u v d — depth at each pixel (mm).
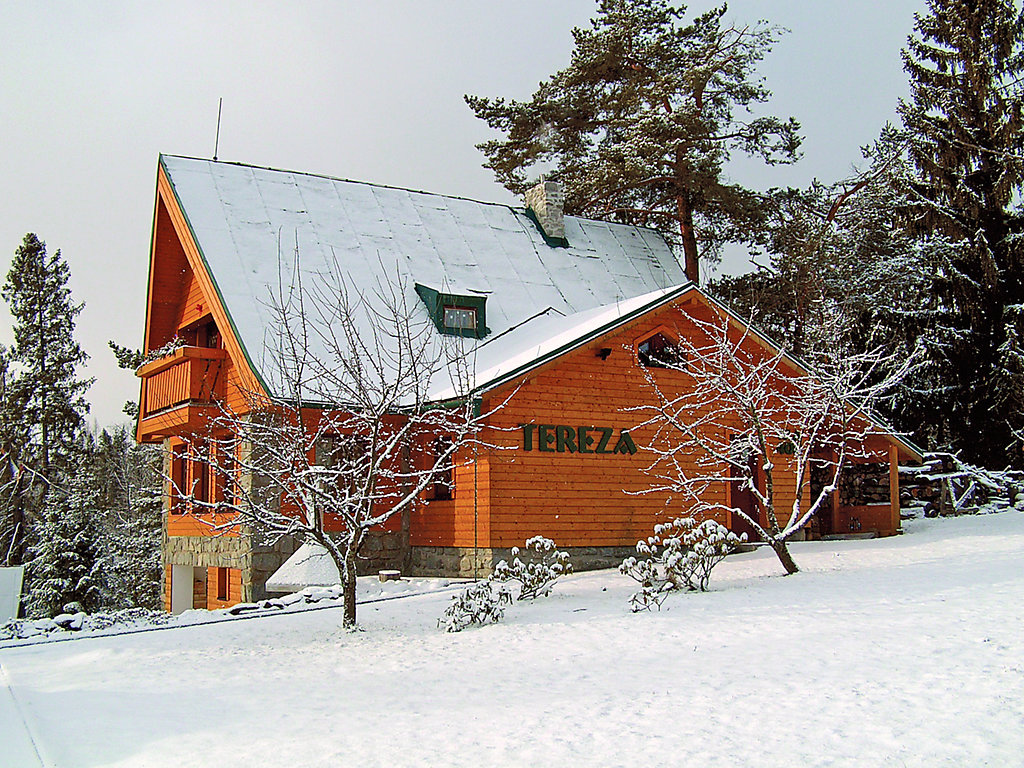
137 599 31422
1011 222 25891
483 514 16781
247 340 17359
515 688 7699
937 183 25906
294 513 17219
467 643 10172
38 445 40531
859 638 8430
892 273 25922
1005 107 25797
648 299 18484
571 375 17953
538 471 17328
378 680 8523
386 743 6211
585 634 10023
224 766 5844
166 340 23859
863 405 17688
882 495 25453
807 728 5949
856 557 15531
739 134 28344
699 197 28203
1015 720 5820
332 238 21562
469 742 6137
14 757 6078
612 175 26609
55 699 8289
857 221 27359
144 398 23234
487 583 12336
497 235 24734
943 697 6379
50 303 41500
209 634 12406
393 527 18734
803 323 26406
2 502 39750
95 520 26266
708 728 6098
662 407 18781
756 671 7543
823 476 23750
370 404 12438
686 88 26953
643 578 12211
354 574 12008
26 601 25031
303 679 8805
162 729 6867
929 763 5242
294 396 13805
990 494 24719
